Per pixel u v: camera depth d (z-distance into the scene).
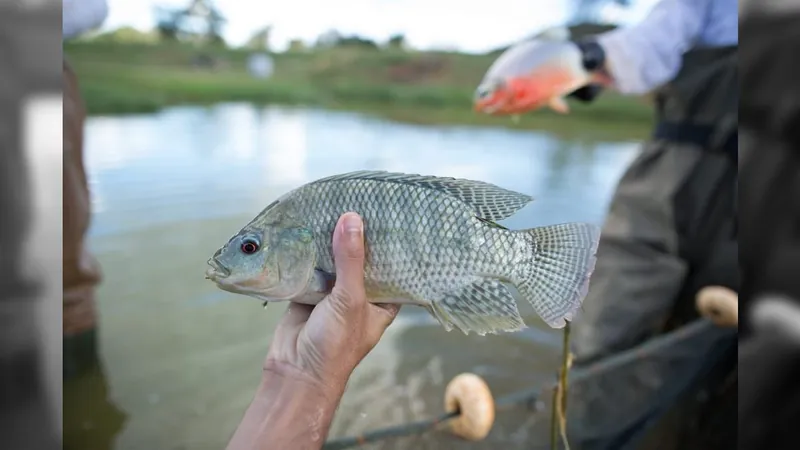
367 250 0.40
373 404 0.81
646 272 0.97
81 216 0.92
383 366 0.90
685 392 0.78
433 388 0.85
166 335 0.93
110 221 1.12
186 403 0.80
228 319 0.99
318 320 0.39
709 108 0.96
